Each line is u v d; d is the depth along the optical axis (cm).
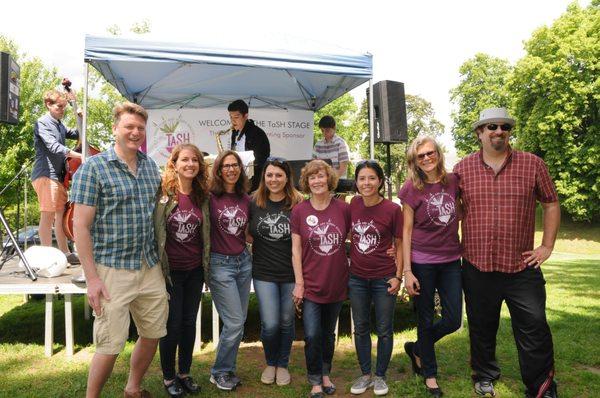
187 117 840
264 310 355
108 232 283
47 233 539
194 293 346
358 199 345
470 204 331
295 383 379
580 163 2581
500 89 3388
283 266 353
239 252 352
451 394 348
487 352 350
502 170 323
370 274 339
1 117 497
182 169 321
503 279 327
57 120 544
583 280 912
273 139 881
